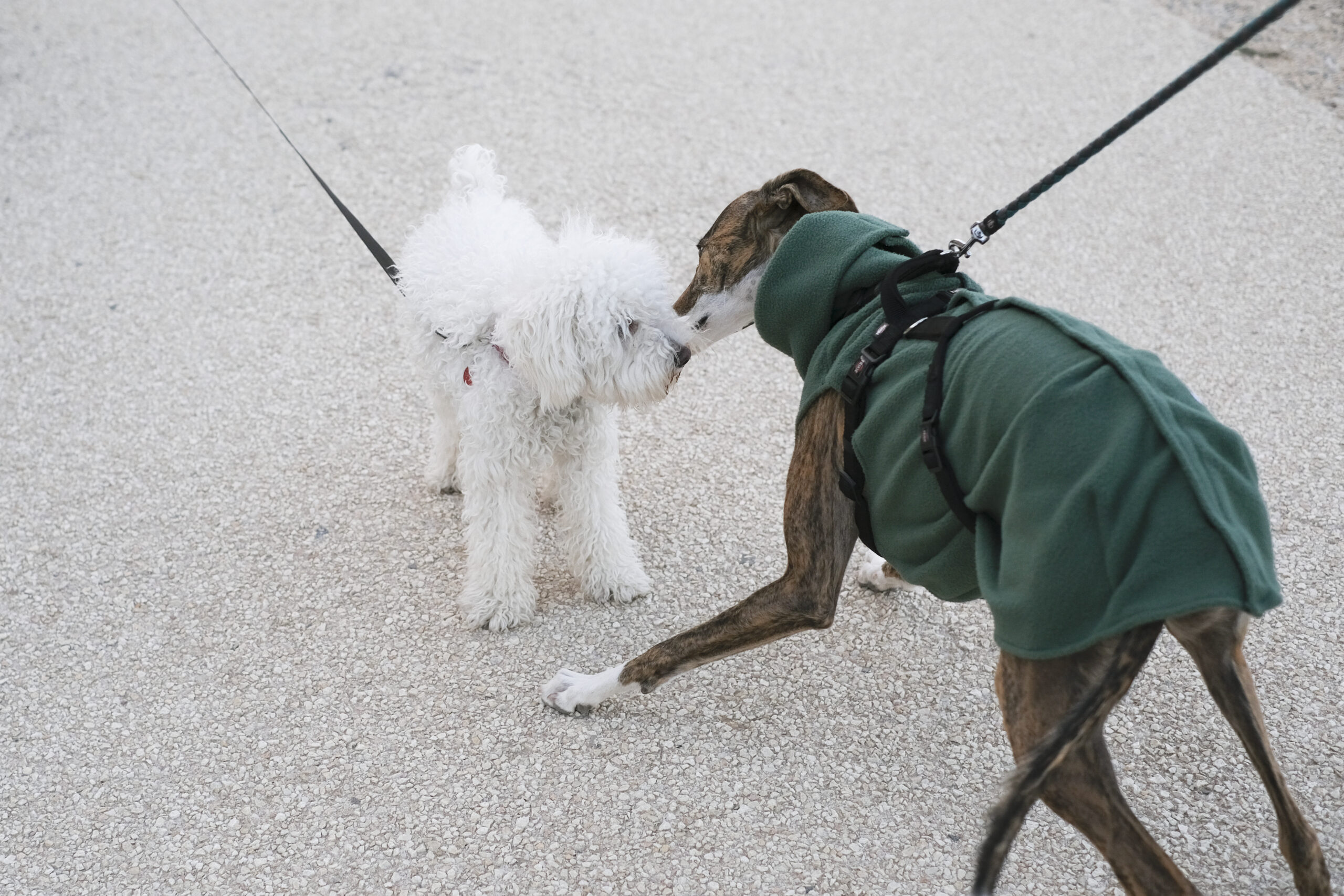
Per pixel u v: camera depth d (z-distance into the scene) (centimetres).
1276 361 420
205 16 740
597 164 561
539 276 276
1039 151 562
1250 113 587
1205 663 207
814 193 275
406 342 333
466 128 597
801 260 257
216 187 557
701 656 273
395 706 305
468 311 295
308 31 712
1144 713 294
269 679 315
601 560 333
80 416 421
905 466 227
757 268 288
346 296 482
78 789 284
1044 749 189
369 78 651
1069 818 204
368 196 542
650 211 521
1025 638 196
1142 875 197
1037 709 204
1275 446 379
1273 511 353
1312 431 386
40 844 270
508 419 303
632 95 629
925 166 553
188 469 395
